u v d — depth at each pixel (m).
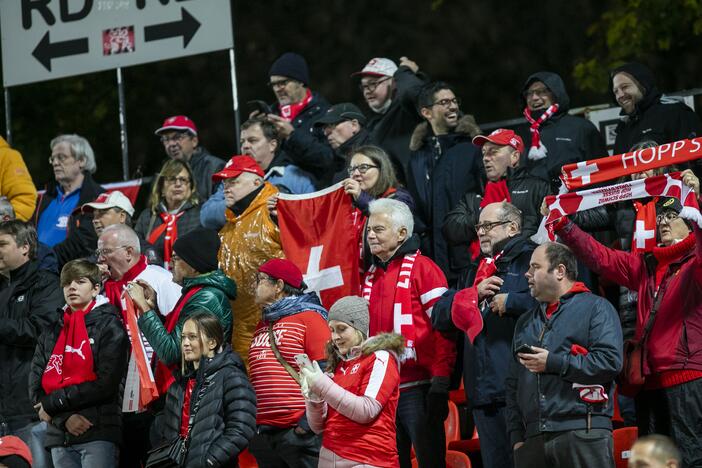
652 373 22.06
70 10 38.88
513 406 22.39
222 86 64.12
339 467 21.19
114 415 26.06
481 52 62.31
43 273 28.64
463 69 62.66
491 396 23.61
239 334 27.56
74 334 26.11
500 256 24.22
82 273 26.52
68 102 56.97
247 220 28.12
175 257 26.06
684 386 21.66
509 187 27.12
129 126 61.16
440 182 29.73
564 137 29.72
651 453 16.73
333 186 27.48
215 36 37.62
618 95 29.59
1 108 56.19
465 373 24.28
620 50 49.66
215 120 64.00
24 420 27.73
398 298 24.80
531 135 31.41
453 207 29.50
